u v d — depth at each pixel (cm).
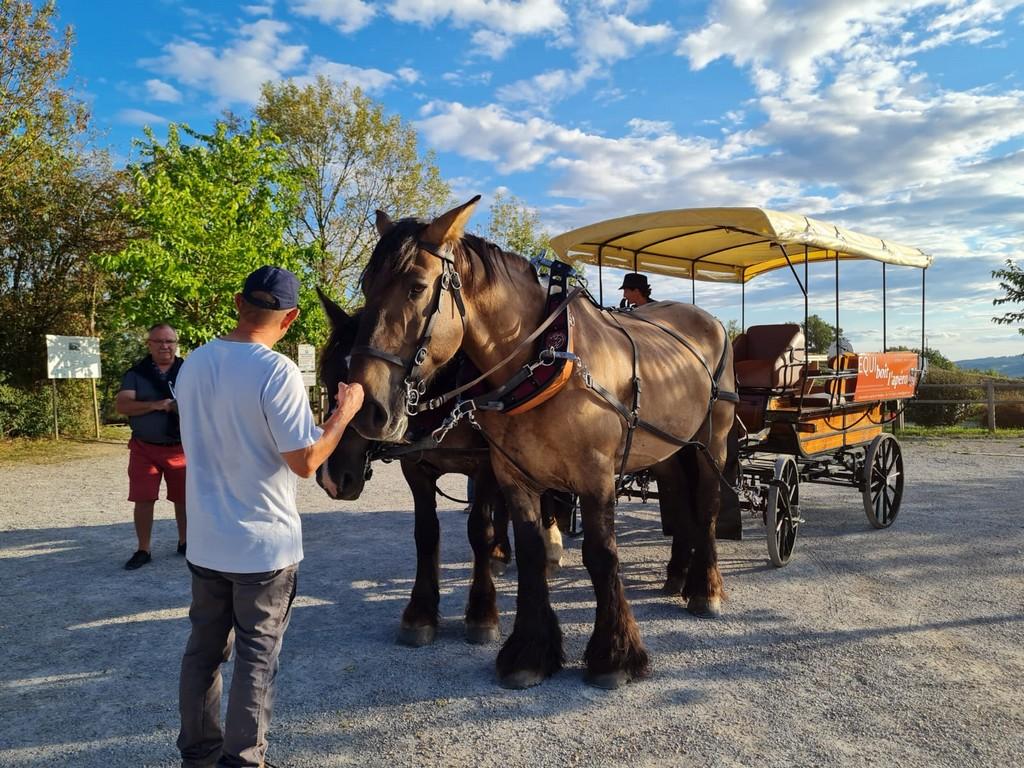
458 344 290
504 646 339
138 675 352
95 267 1538
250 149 1279
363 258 2250
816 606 437
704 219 474
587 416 315
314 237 2188
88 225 1576
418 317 270
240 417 219
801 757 265
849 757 265
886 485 650
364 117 2194
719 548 583
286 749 278
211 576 223
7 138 1308
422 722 299
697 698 316
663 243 602
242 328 234
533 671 330
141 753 279
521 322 317
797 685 328
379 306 266
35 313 1571
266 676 220
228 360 223
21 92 1312
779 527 531
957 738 277
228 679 350
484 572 397
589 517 325
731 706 308
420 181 2312
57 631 412
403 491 921
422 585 395
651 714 302
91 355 1431
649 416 368
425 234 279
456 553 596
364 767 264
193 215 1137
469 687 332
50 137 1462
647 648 375
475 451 372
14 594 481
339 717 304
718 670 346
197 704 229
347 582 509
